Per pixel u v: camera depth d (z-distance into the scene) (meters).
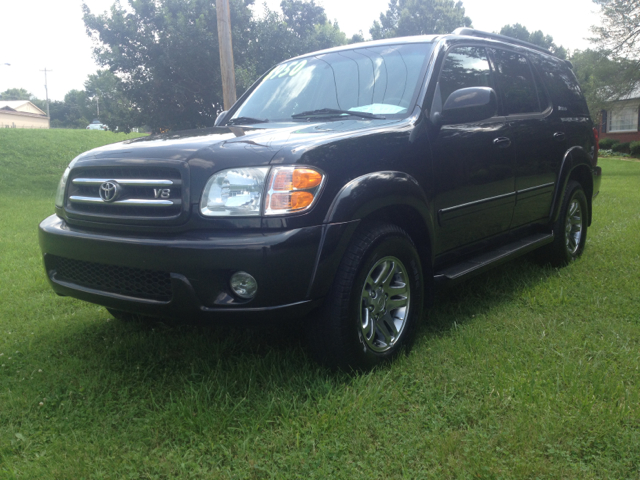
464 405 2.37
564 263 4.65
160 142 2.75
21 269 5.09
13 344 3.28
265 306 2.37
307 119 3.37
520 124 3.97
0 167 15.45
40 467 2.03
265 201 2.38
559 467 1.95
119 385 2.71
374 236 2.67
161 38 18.22
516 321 3.40
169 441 2.18
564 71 5.07
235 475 1.96
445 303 3.83
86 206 2.79
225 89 9.88
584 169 4.95
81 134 21.23
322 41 22.09
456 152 3.28
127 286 2.62
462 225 3.41
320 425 2.24
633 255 4.93
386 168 2.79
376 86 3.43
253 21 19.34
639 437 2.09
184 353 3.06
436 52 3.47
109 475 1.98
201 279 2.36
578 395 2.39
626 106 29.94
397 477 1.94
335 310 2.56
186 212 2.42
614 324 3.29
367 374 2.71
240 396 2.52
